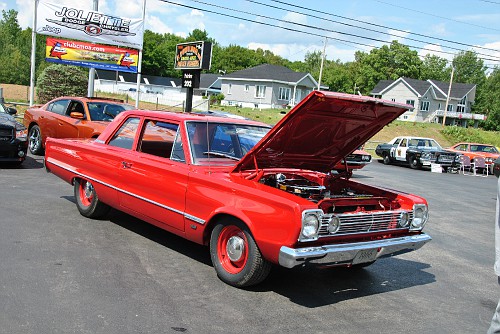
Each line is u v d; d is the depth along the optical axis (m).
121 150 5.91
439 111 65.38
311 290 4.76
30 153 12.62
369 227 4.49
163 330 3.61
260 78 56.12
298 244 4.03
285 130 4.67
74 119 11.04
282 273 5.21
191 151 5.04
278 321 3.95
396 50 80.69
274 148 4.93
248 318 3.96
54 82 28.61
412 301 4.74
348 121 4.99
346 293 4.78
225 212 4.44
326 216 4.10
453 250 7.09
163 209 5.17
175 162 5.14
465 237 8.10
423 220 4.94
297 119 4.59
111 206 6.21
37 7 19.38
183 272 4.89
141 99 51.59
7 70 65.25
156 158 5.38
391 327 4.05
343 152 5.68
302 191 4.70
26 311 3.73
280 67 59.72
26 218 6.44
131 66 21.28
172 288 4.45
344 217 4.24
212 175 4.74
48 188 8.58
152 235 6.13
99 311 3.84
